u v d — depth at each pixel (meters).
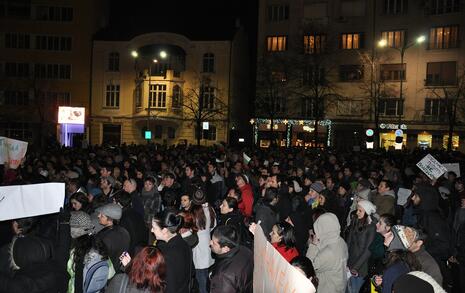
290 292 2.80
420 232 5.22
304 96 43.12
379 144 42.16
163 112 46.88
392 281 4.70
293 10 46.22
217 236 4.88
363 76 44.44
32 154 18.33
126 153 20.44
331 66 44.41
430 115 42.66
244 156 16.25
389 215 5.80
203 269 7.25
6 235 5.95
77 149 23.41
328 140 44.53
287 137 45.41
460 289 7.24
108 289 4.01
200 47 47.16
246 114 53.44
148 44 48.03
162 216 5.13
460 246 7.23
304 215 7.80
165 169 12.82
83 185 11.26
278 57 44.97
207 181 12.02
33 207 4.92
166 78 46.94
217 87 46.78
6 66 49.38
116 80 48.31
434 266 5.22
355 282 7.09
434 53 42.78
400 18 43.88
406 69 43.62
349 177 13.20
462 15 41.81
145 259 3.88
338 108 44.75
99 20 51.66
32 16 49.16
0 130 48.91
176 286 4.88
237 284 4.75
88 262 4.96
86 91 48.81
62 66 49.12
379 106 41.16
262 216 7.61
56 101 48.91
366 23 44.69
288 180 10.78
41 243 4.50
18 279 4.17
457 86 41.47
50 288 4.34
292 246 5.67
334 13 45.34
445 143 41.75
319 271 5.91
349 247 7.13
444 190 11.16
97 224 6.54
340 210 9.69
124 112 48.12
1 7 49.31
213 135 46.56
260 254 3.32
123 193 7.16
